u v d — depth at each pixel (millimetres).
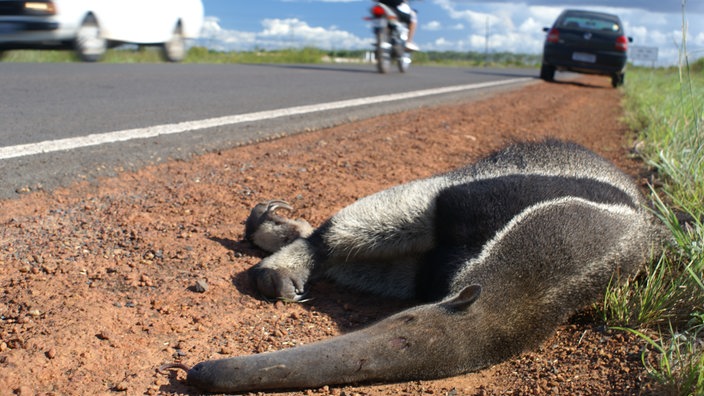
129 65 10008
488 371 2012
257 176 3955
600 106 9852
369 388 1841
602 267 2242
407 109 7363
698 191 3533
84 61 9516
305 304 2551
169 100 6453
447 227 2490
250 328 2240
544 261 2115
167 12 11188
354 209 2691
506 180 2527
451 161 4938
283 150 4664
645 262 2521
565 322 2357
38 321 2039
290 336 2219
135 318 2162
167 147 4262
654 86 11109
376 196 2760
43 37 8562
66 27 8820
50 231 2752
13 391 1699
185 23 11758
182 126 4977
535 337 2055
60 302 2174
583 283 2188
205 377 1609
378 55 12820
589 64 13391
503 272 2068
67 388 1746
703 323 2205
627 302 2332
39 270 2389
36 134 4273
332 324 2379
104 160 3771
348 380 1663
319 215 3430
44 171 3432
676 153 4309
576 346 2193
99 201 3189
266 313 2393
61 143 4051
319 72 12086
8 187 3154
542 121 7344
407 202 2611
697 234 2697
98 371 1842
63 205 3068
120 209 3125
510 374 2000
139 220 3016
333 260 2730
